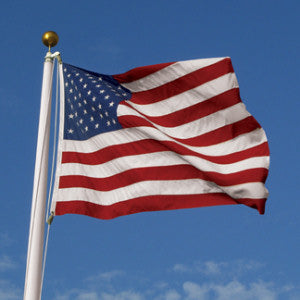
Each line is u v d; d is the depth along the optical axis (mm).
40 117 11977
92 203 12359
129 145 12633
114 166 12594
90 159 12641
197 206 12281
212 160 12297
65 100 12922
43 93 12156
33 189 11398
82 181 12477
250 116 12516
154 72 12953
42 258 10891
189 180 12406
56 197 12320
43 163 11555
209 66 12742
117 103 12766
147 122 12562
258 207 12133
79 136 12789
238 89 12617
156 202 12352
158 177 12438
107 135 12727
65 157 12617
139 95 13000
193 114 12703
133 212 12344
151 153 12578
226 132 12539
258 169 12172
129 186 12461
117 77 13164
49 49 12711
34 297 10555
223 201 12352
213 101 12664
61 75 12992
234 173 12148
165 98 12875
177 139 12508
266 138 12469
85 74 13109
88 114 12891
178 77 12875
